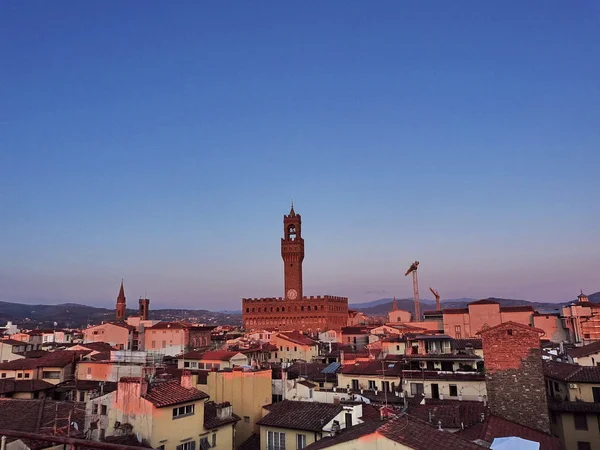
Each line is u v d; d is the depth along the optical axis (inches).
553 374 2901.1
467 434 1825.8
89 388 3073.3
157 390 2015.3
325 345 6299.2
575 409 2416.3
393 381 3152.1
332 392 2844.5
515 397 2146.9
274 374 3511.3
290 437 2186.3
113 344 6496.1
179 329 6633.9
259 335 7485.2
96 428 1988.2
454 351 3560.5
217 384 2807.6
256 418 2664.9
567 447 2405.3
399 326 7293.3
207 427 2108.8
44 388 3309.5
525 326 2191.2
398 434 1212.5
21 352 5073.8
